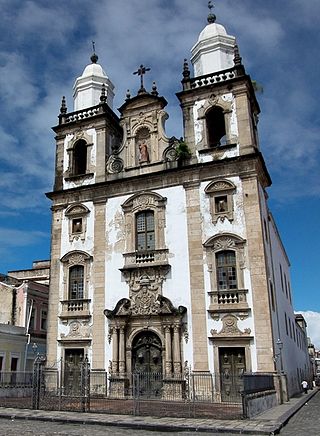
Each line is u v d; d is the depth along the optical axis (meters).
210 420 17.38
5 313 39.78
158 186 30.44
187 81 32.03
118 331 28.56
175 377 26.05
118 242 30.58
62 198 33.50
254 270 26.23
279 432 15.24
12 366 35.81
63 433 14.85
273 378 24.23
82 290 30.89
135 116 33.03
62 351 29.92
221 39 33.38
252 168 28.00
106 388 27.55
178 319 26.91
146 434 14.80
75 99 37.88
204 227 28.28
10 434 14.71
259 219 26.95
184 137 30.89
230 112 30.03
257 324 25.28
